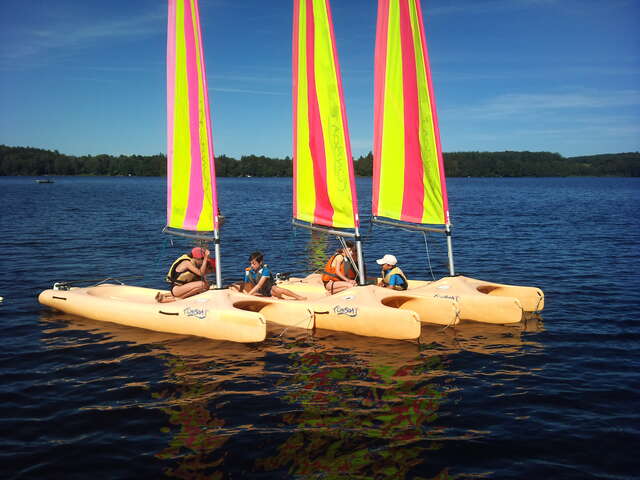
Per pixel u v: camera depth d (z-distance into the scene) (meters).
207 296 8.23
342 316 8.11
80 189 75.56
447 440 4.73
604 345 7.47
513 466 4.32
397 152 9.59
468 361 6.82
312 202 9.61
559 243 19.50
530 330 8.22
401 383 6.07
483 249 18.17
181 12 8.94
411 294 8.65
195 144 8.91
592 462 4.39
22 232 21.47
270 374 6.36
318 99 9.05
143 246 18.38
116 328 8.34
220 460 4.39
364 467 4.28
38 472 4.24
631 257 15.88
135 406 5.45
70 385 6.02
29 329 8.21
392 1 9.30
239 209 40.28
